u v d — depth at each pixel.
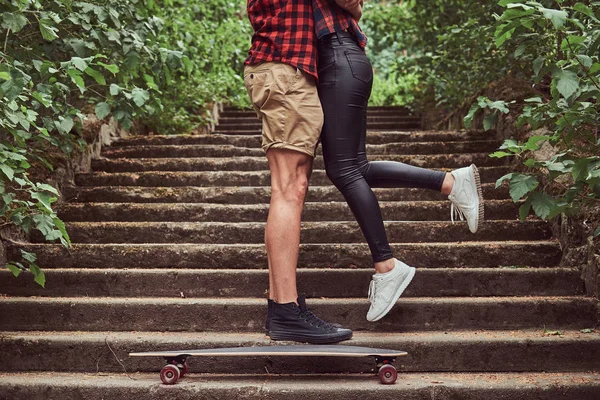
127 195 5.30
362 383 3.02
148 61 5.03
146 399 2.99
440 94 9.16
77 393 3.03
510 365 3.28
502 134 6.37
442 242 4.53
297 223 3.19
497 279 3.89
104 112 4.73
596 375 3.19
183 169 6.02
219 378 3.16
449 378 3.15
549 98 6.30
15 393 3.05
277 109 3.18
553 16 2.84
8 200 3.41
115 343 3.35
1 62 3.65
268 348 3.02
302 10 3.24
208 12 10.87
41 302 3.68
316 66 3.27
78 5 4.52
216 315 3.65
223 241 4.62
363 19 10.00
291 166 3.20
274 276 3.17
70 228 4.64
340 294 3.89
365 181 3.35
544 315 3.61
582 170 3.16
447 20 9.19
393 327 3.60
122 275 3.99
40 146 5.23
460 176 3.38
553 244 4.22
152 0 5.14
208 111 9.88
